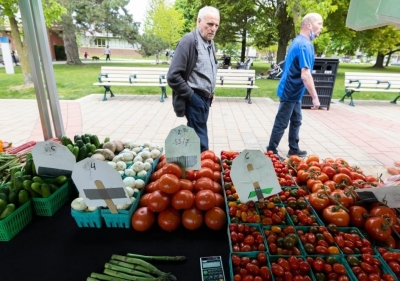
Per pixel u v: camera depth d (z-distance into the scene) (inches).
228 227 46.4
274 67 499.8
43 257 43.4
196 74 90.6
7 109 223.5
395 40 467.2
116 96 289.7
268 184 50.1
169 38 823.7
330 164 68.1
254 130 180.5
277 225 47.7
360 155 141.7
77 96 292.8
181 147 52.6
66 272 40.8
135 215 49.1
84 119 198.8
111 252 44.6
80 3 604.1
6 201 48.0
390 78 279.1
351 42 533.3
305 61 108.3
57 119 98.0
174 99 92.9
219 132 175.0
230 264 40.0
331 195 54.0
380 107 264.7
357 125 196.4
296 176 67.9
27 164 58.5
